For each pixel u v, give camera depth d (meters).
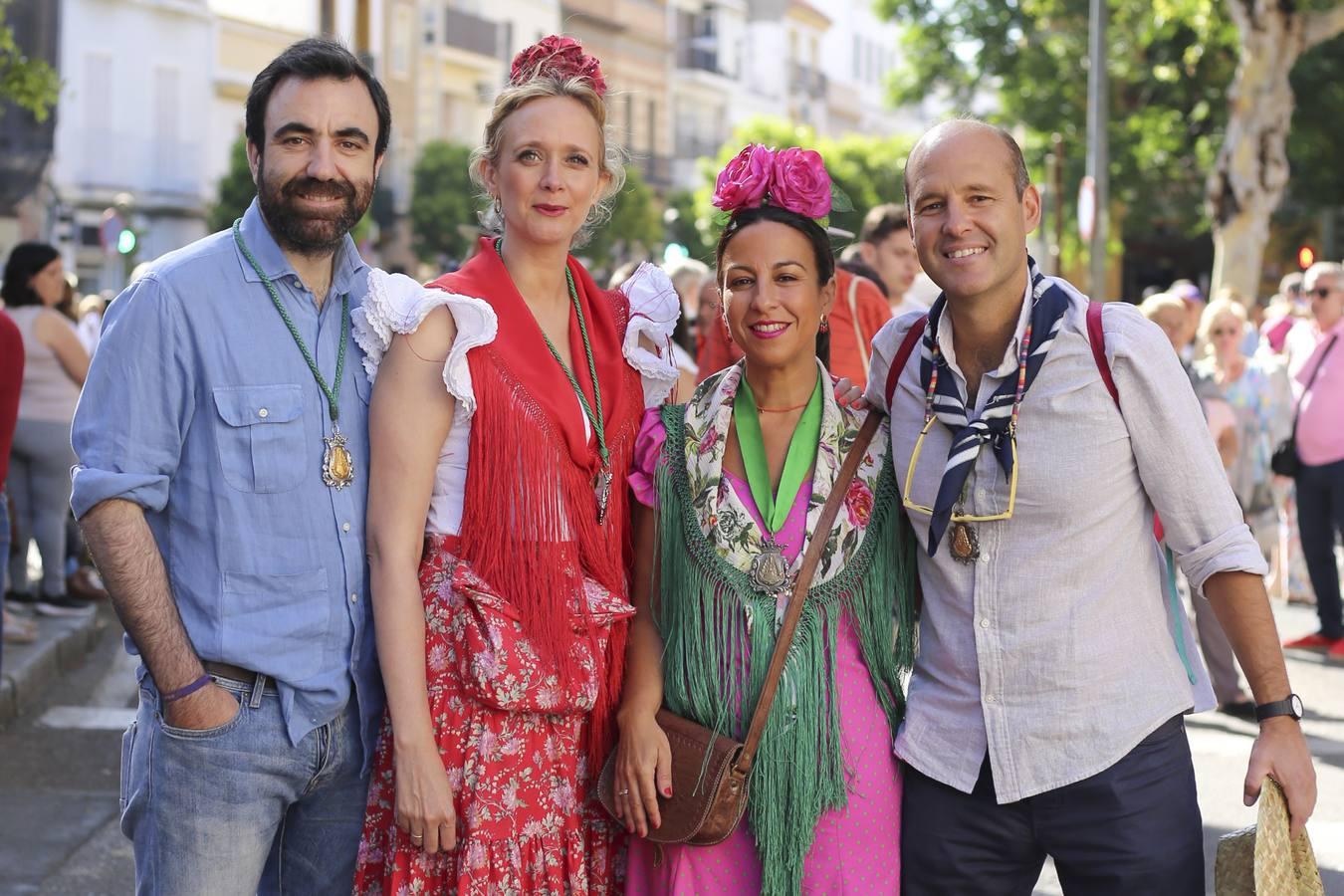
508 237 3.07
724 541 3.01
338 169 2.84
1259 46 18.27
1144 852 2.80
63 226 34.22
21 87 9.62
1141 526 2.86
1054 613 2.81
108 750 6.23
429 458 2.86
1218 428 7.50
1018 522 2.83
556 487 2.92
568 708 2.86
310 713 2.82
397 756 2.78
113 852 5.05
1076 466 2.78
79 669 7.63
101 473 2.69
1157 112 26.97
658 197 49.72
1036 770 2.82
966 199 2.81
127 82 39.06
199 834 2.77
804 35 61.00
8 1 9.89
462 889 2.80
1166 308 7.61
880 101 70.38
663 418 3.15
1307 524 8.59
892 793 2.98
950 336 2.94
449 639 2.86
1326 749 6.50
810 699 2.93
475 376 2.88
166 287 2.78
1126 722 2.80
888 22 29.28
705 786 2.90
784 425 3.09
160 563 2.74
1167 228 39.56
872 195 32.47
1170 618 2.94
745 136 35.72
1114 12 25.84
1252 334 12.32
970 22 28.25
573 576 2.92
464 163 35.50
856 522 3.01
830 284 3.12
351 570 2.87
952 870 2.94
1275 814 2.70
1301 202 31.77
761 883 2.97
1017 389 2.81
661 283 3.31
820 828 2.95
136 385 2.74
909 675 3.22
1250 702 6.97
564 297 3.12
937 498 2.84
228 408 2.78
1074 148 26.75
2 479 6.45
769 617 2.97
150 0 39.12
